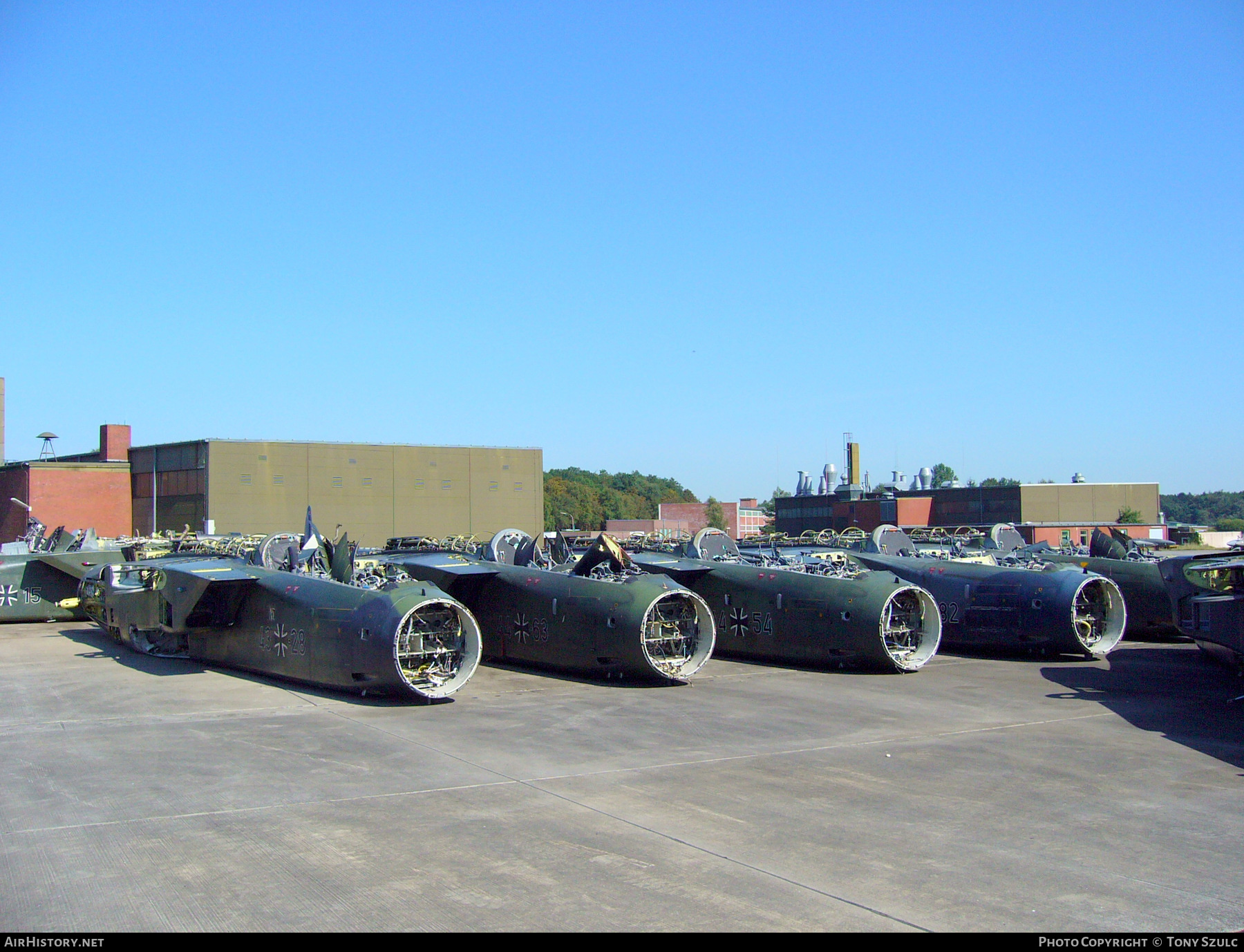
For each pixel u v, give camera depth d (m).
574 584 21.73
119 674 21.66
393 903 8.38
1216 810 11.38
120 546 34.09
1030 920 8.12
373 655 17.86
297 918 8.05
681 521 112.75
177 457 56.12
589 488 145.25
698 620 21.61
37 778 12.52
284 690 19.55
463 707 17.97
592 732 15.73
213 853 9.65
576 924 7.94
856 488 83.69
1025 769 13.34
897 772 13.09
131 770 12.93
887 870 9.26
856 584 22.89
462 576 23.70
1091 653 24.55
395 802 11.48
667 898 8.52
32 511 53.62
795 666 23.91
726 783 12.43
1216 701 18.94
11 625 32.88
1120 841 10.23
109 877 8.97
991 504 76.00
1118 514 76.50
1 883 8.83
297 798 11.62
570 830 10.41
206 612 21.83
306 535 22.55
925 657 23.09
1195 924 8.06
